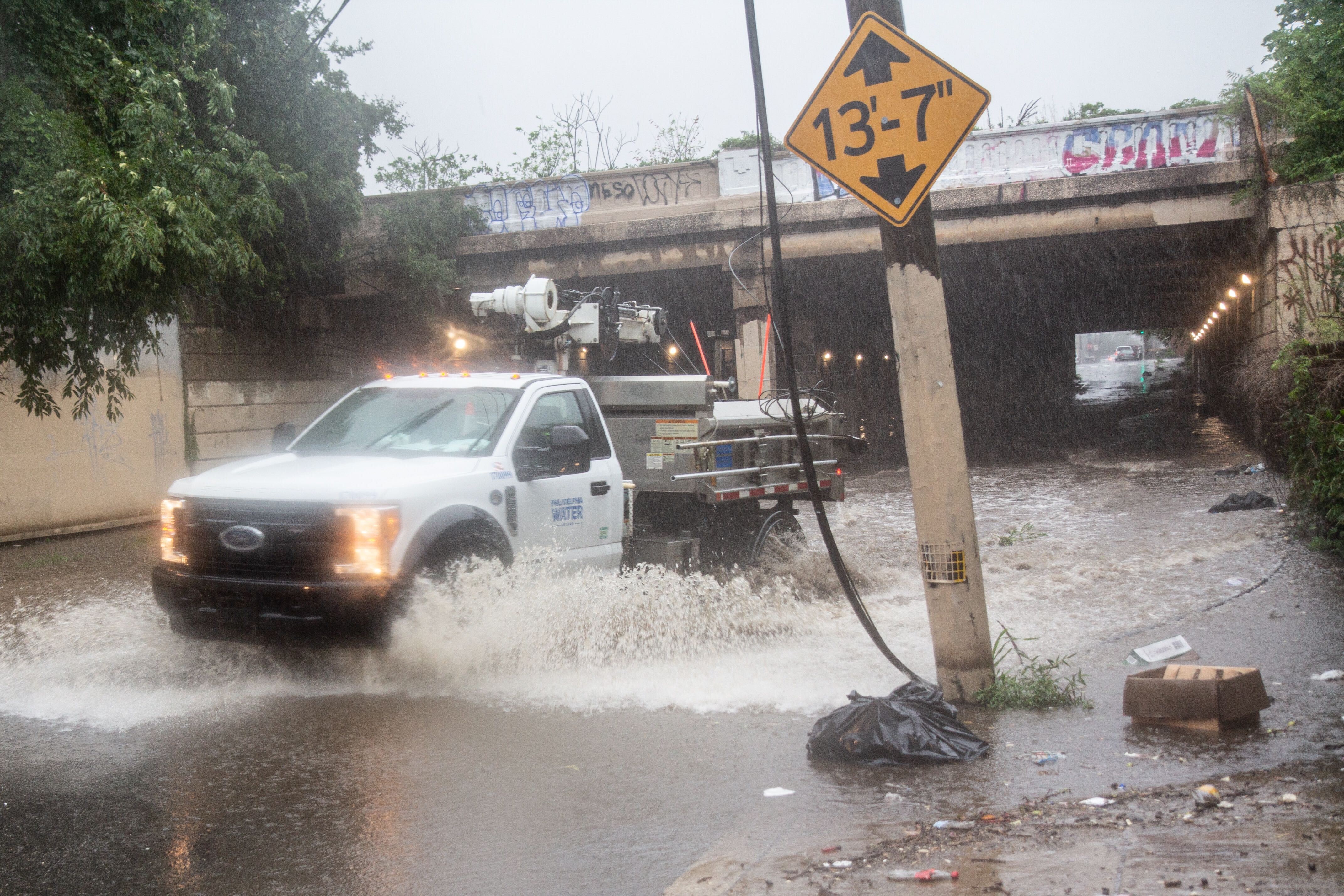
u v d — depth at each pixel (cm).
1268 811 399
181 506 656
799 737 541
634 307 989
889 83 554
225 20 1364
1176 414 3578
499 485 696
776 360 1242
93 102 1093
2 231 940
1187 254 2225
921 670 658
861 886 352
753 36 553
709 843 411
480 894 372
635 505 905
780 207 1894
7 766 517
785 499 1009
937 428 573
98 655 731
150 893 378
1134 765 473
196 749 539
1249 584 882
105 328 1082
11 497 1415
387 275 2012
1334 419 1018
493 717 588
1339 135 1680
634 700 616
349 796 471
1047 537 1226
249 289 1714
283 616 614
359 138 1914
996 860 367
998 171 1892
